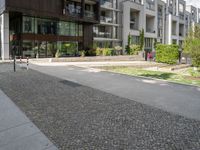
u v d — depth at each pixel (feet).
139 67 71.56
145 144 14.85
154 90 33.53
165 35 212.43
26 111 22.12
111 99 27.61
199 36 57.21
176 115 21.26
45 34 105.60
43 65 70.18
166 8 214.90
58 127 17.92
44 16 101.50
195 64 55.42
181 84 38.70
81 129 17.49
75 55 118.73
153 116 20.88
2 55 100.27
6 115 20.90
